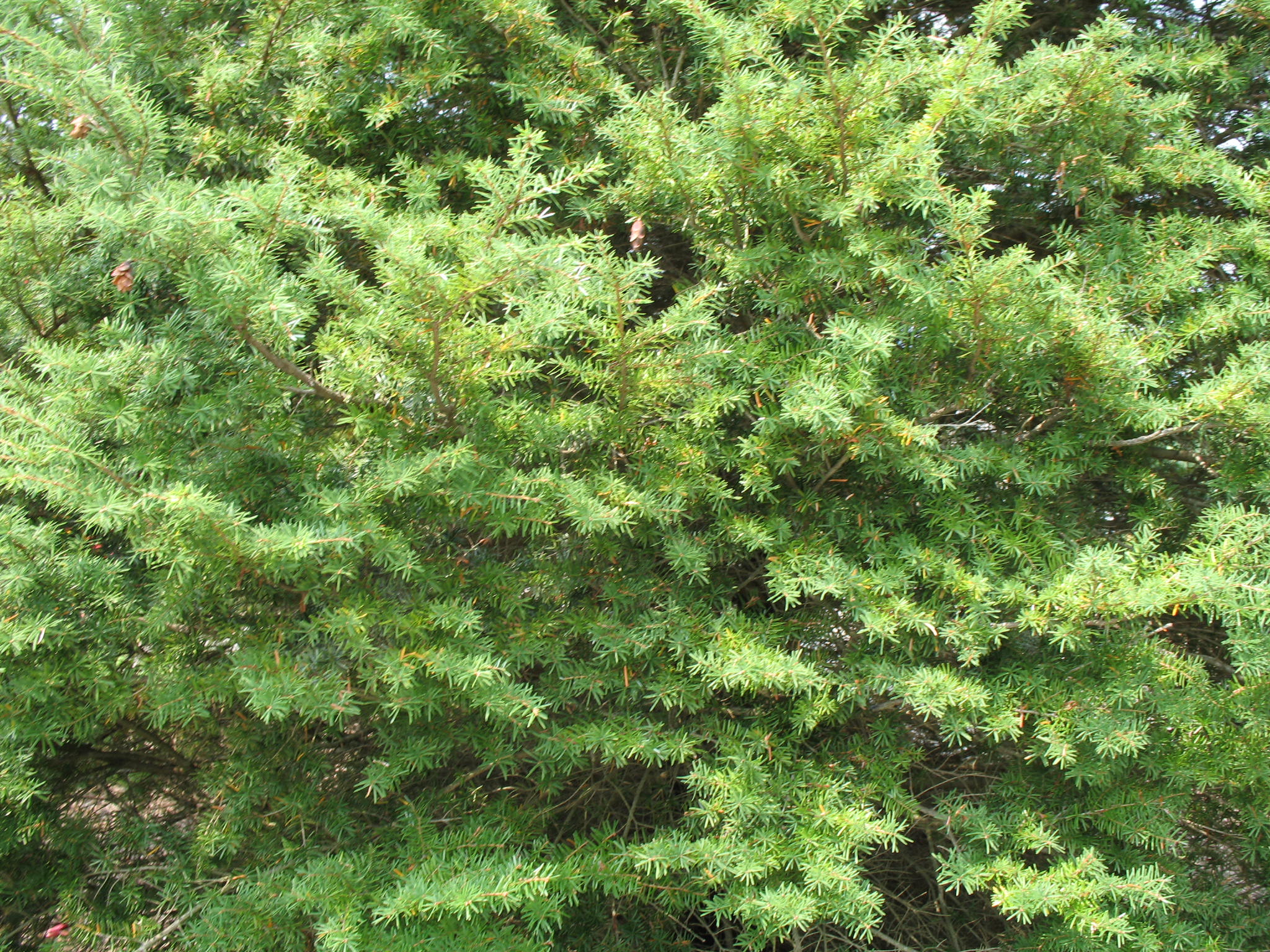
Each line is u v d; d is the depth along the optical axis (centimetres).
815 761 251
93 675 212
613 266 205
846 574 228
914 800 241
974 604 223
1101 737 214
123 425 186
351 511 201
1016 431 262
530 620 239
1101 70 237
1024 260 209
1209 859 273
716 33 227
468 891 195
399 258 171
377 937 203
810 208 231
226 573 197
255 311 178
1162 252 259
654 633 231
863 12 297
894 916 286
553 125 274
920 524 252
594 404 232
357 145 266
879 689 227
